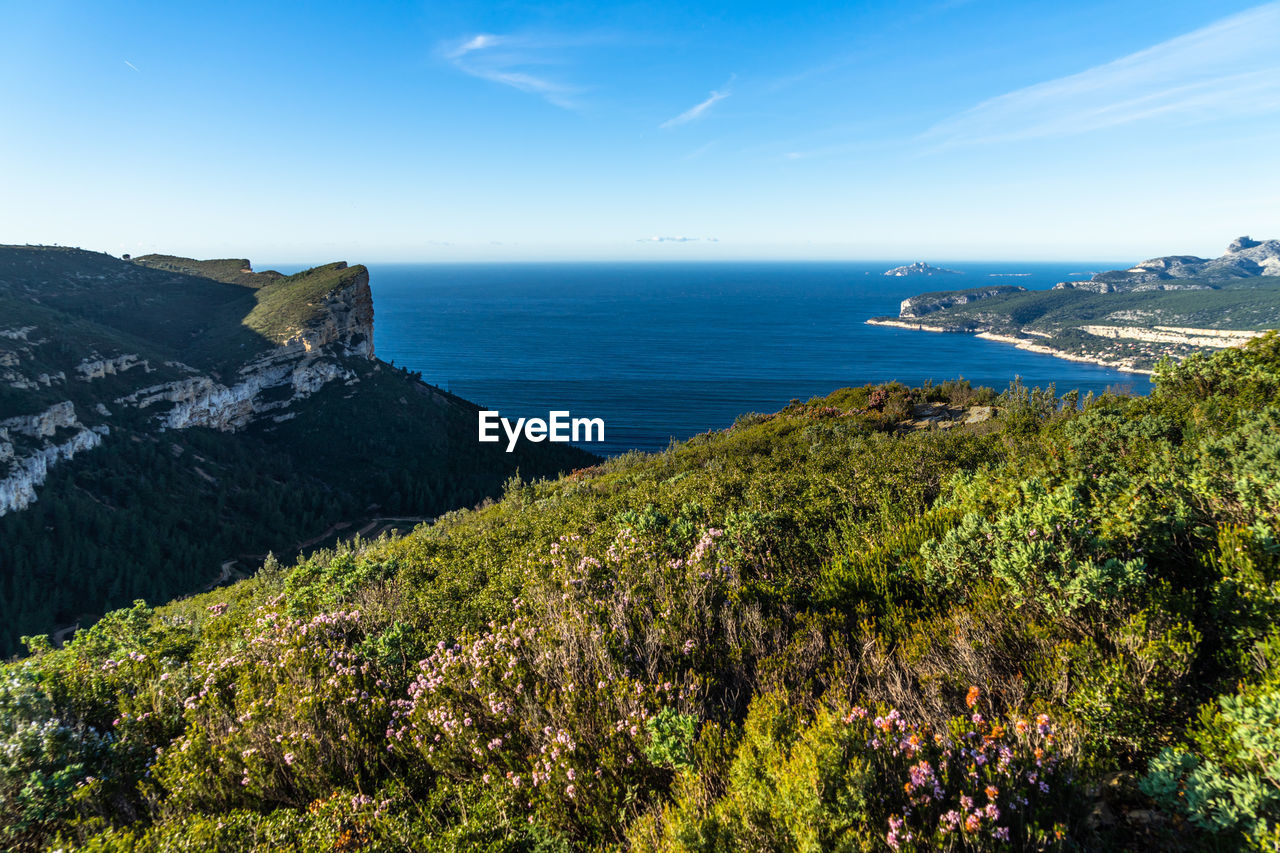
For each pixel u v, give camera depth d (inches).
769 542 295.1
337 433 5187.0
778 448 767.1
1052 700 135.8
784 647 191.5
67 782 179.3
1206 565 166.9
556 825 145.6
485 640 219.6
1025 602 171.5
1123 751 126.1
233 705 223.6
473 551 447.5
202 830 151.5
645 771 152.6
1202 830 103.0
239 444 4741.6
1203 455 214.7
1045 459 321.7
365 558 477.4
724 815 121.8
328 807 157.4
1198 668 139.3
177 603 740.0
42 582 2908.5
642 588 246.4
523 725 172.7
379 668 235.8
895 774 118.0
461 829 139.4
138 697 235.6
